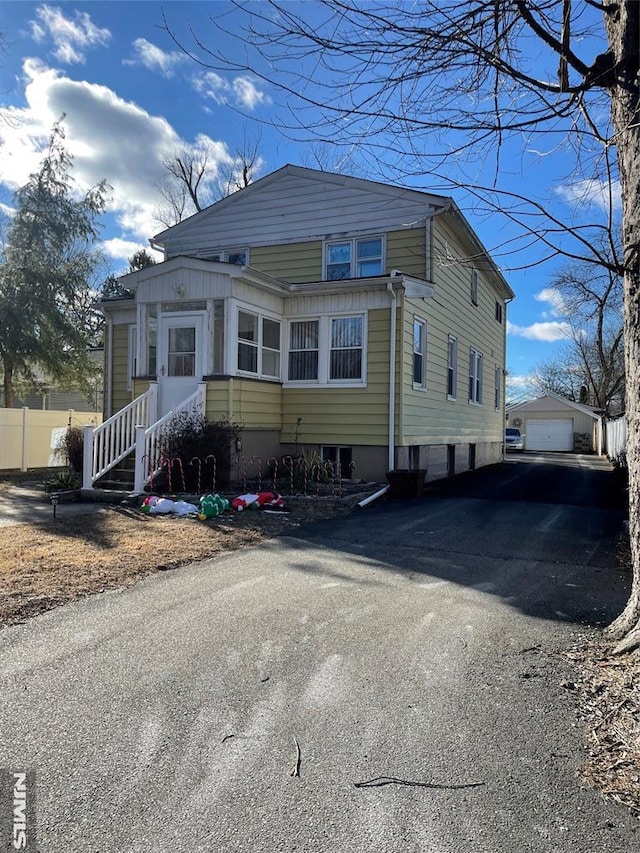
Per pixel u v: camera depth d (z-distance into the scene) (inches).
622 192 147.6
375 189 526.6
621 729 106.6
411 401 467.8
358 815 82.4
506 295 856.3
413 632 154.3
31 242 610.2
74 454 504.1
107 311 565.3
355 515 338.6
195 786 88.4
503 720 109.8
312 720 108.6
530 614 169.8
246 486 407.2
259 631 153.6
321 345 474.0
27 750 97.3
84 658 134.9
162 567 216.5
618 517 339.6
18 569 206.2
